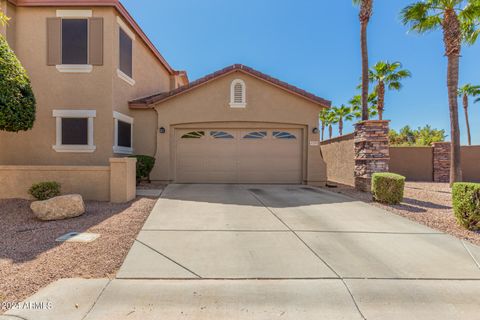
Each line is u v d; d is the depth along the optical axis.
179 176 14.68
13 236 6.20
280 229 6.87
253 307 3.76
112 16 12.38
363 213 8.48
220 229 6.80
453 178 14.45
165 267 4.82
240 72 14.43
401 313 3.69
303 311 3.70
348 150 14.83
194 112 14.41
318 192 12.26
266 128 14.82
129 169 9.85
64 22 12.29
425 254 5.48
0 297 3.84
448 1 13.38
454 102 14.33
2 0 11.70
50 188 8.77
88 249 5.50
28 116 9.13
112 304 3.76
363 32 14.87
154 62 17.23
